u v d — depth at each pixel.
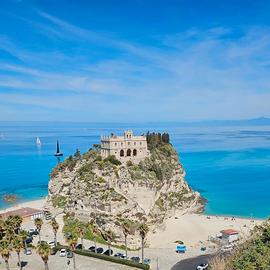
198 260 127.69
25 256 128.75
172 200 186.38
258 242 86.06
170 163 197.38
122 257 127.50
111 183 157.38
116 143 172.25
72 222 160.62
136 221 151.25
